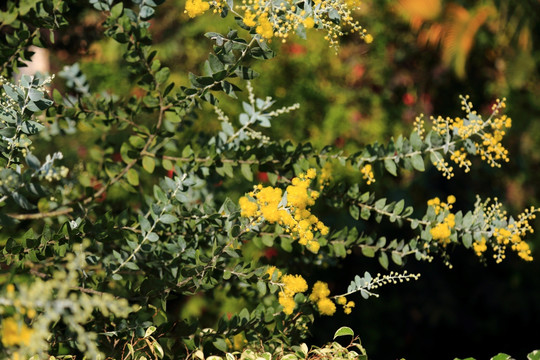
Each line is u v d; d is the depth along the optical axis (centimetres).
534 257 255
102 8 173
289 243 178
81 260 165
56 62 215
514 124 282
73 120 181
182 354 175
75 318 158
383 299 240
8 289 157
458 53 273
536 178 274
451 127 174
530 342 240
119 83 224
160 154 180
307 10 167
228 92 169
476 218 176
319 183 179
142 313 170
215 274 174
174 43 250
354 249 222
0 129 165
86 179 189
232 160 179
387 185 251
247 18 166
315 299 176
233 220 171
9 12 176
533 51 295
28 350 157
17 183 164
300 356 170
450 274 248
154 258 175
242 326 174
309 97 254
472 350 238
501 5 274
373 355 228
